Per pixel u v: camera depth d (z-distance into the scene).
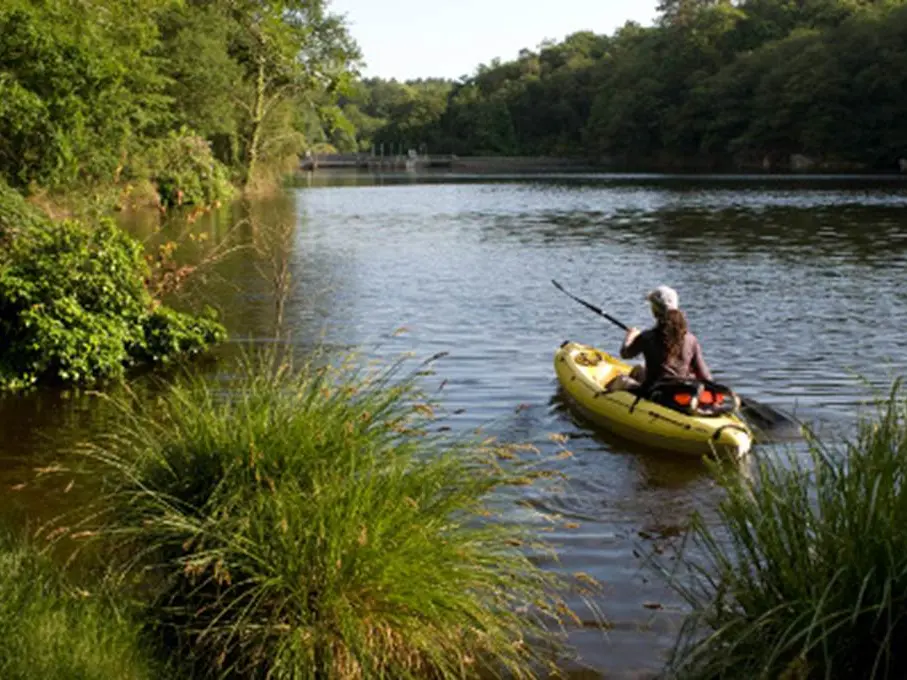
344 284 14.70
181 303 12.46
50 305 8.41
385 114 163.12
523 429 7.19
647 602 4.30
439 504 3.80
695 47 94.50
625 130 96.94
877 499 3.19
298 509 3.58
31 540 4.61
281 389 4.30
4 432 6.85
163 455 4.02
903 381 8.41
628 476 6.12
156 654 3.46
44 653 3.11
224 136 41.03
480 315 12.09
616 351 10.16
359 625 3.41
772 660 2.99
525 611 4.18
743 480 4.45
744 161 82.50
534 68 134.00
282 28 20.98
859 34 73.00
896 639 3.08
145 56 26.28
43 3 15.69
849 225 24.45
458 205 36.91
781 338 10.42
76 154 17.22
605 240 21.81
